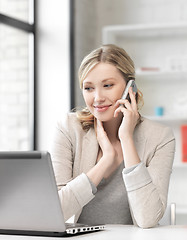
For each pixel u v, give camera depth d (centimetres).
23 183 164
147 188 199
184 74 461
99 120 224
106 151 217
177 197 489
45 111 477
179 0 501
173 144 229
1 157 163
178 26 456
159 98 498
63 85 473
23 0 469
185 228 195
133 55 505
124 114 214
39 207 165
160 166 219
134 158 203
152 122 234
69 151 233
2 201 169
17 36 457
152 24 462
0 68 432
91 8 520
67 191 197
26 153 160
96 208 224
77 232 172
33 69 477
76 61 482
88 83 217
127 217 225
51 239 161
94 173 208
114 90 217
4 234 174
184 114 481
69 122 237
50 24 479
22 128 461
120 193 223
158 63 500
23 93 465
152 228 195
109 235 170
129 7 516
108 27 475
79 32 488
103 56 216
